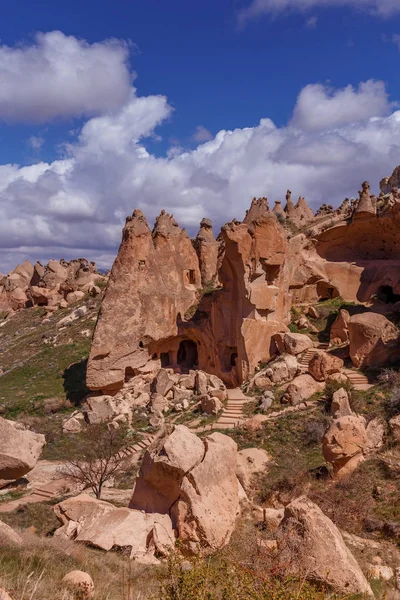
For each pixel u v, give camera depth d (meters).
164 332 48.72
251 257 44.12
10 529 13.95
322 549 12.48
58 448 39.88
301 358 42.12
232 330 46.34
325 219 56.84
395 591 13.85
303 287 53.22
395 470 24.53
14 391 53.72
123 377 46.56
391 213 49.56
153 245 51.31
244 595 8.00
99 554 15.55
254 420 33.94
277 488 25.38
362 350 38.78
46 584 10.03
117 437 38.16
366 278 52.25
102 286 81.75
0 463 23.11
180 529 17.31
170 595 8.22
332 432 25.42
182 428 19.34
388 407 31.27
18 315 84.88
